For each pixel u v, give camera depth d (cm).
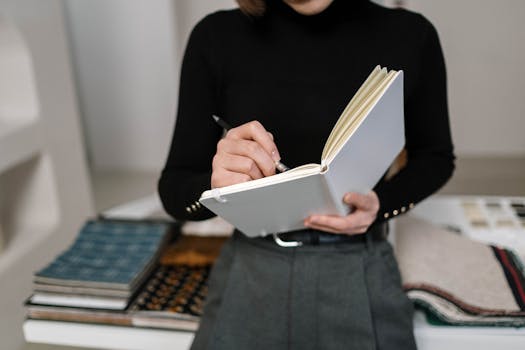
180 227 150
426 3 368
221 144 86
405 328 100
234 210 85
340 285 99
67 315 122
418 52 101
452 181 355
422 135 107
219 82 107
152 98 366
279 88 103
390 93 74
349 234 93
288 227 95
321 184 76
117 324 120
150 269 133
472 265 118
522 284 113
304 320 98
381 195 99
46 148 238
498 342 105
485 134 396
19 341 191
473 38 373
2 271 205
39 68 231
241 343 99
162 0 342
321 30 102
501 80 381
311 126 101
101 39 356
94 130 380
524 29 366
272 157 84
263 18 104
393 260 107
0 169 206
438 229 133
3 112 234
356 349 96
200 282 130
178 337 117
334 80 101
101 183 364
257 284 101
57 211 248
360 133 74
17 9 216
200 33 108
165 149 378
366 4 103
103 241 141
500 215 151
